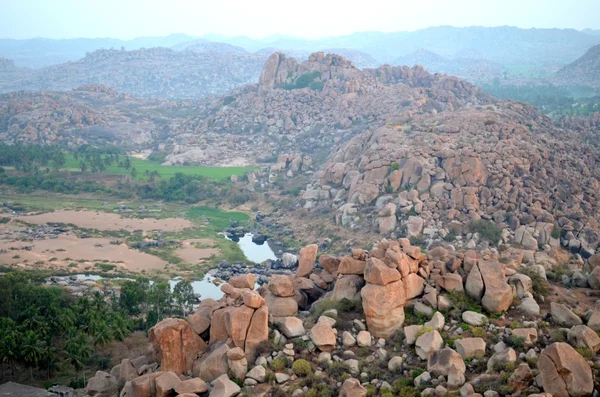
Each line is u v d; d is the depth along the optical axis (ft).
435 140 469.16
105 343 230.07
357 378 127.03
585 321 136.87
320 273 179.63
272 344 136.36
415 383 120.47
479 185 404.16
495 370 119.34
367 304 141.08
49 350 218.18
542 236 358.64
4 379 214.90
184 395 121.08
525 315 140.87
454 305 143.74
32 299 271.28
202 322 145.07
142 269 396.98
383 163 450.30
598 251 353.72
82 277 375.45
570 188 418.72
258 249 453.17
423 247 363.76
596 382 108.17
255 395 122.21
